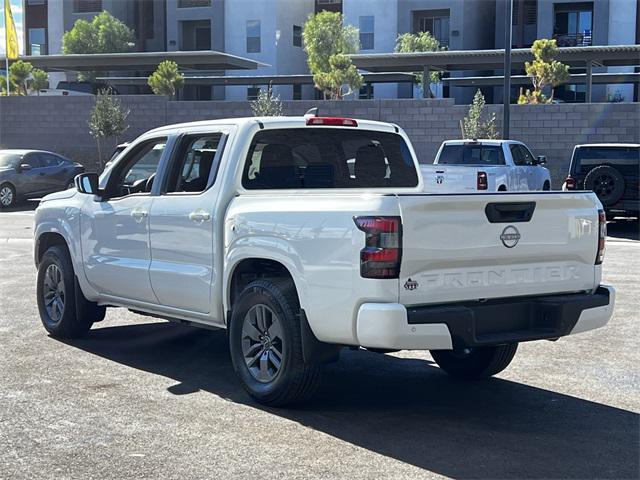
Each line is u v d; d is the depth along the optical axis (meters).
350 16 55.34
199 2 59.97
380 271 5.44
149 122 33.72
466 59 38.16
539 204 6.00
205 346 8.30
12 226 19.73
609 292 6.38
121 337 8.66
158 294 7.30
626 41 49.97
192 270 6.92
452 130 30.42
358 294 5.52
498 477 4.91
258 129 6.91
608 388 6.88
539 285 6.09
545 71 32.78
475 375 7.11
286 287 6.09
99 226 7.92
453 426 5.87
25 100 35.09
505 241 5.84
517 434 5.71
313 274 5.79
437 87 53.72
